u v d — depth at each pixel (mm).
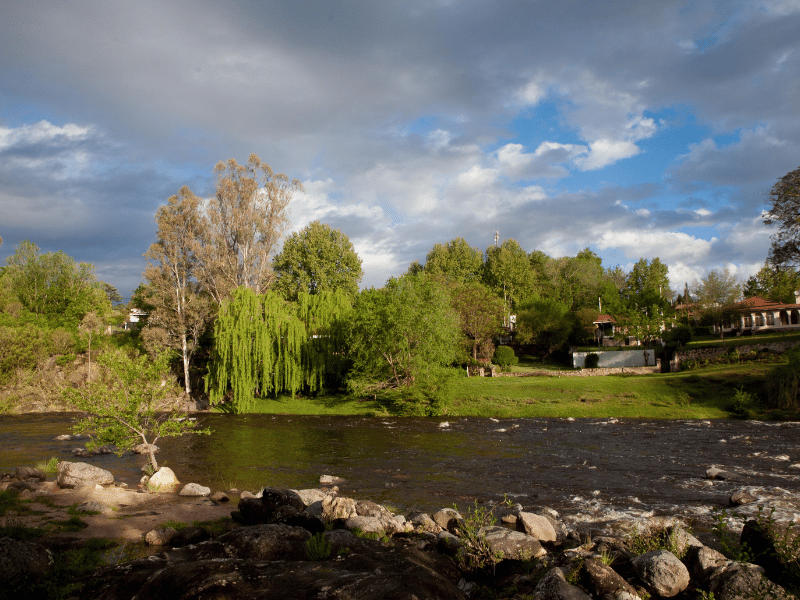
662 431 31938
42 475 19766
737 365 48625
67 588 8320
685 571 8227
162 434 21203
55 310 81062
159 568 8750
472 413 43844
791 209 52281
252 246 61062
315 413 48312
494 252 107250
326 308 56781
